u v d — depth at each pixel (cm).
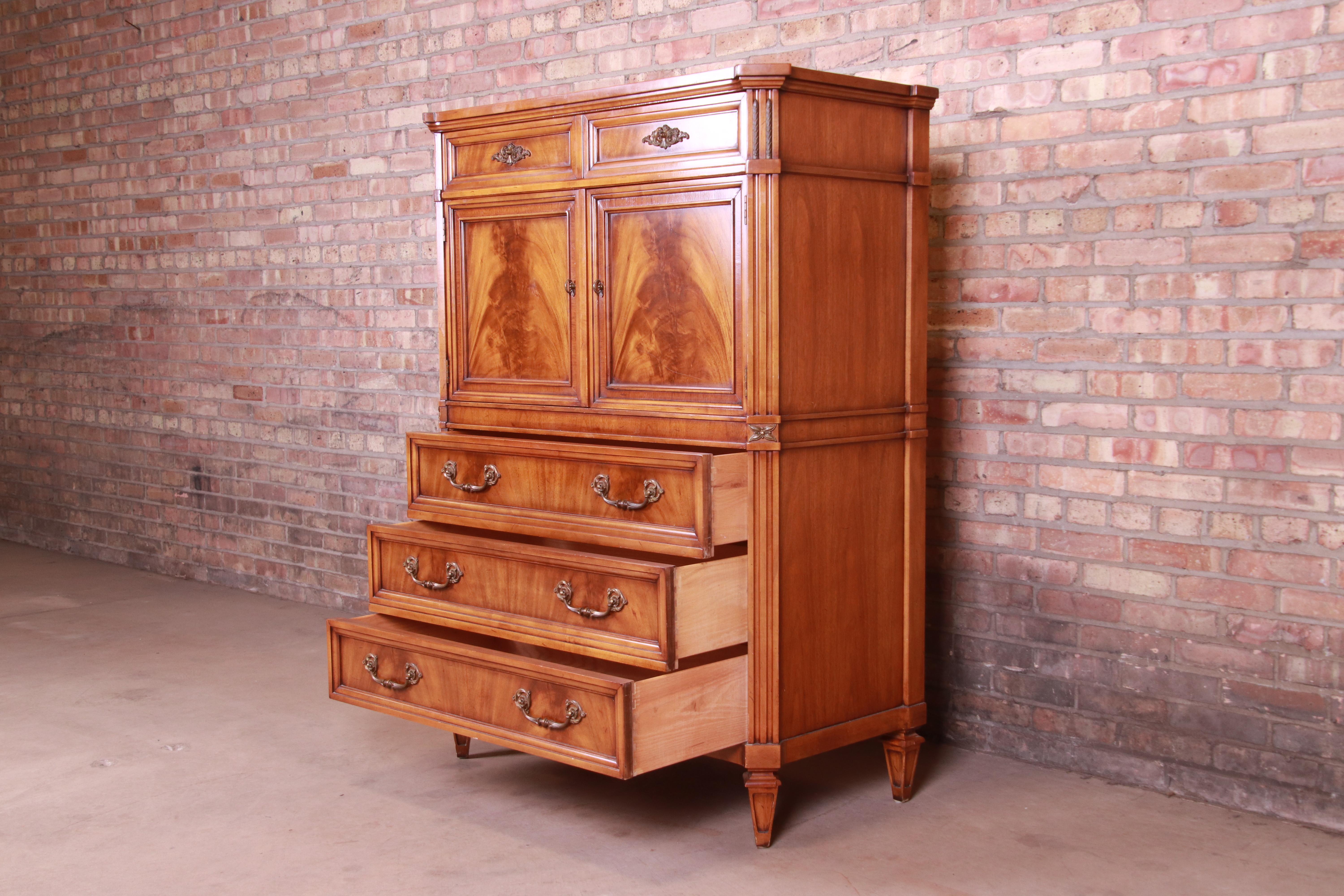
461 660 293
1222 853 276
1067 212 318
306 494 523
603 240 294
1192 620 304
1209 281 297
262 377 536
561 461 291
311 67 504
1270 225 287
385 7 477
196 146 554
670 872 269
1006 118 326
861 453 292
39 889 262
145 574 589
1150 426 308
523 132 309
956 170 336
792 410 273
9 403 662
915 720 307
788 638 278
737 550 281
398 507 490
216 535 564
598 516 286
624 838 287
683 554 269
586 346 300
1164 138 301
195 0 547
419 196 471
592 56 418
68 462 632
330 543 516
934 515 347
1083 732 324
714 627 270
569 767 333
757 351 268
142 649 451
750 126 266
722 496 268
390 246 483
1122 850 278
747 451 271
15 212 646
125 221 591
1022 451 330
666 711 264
